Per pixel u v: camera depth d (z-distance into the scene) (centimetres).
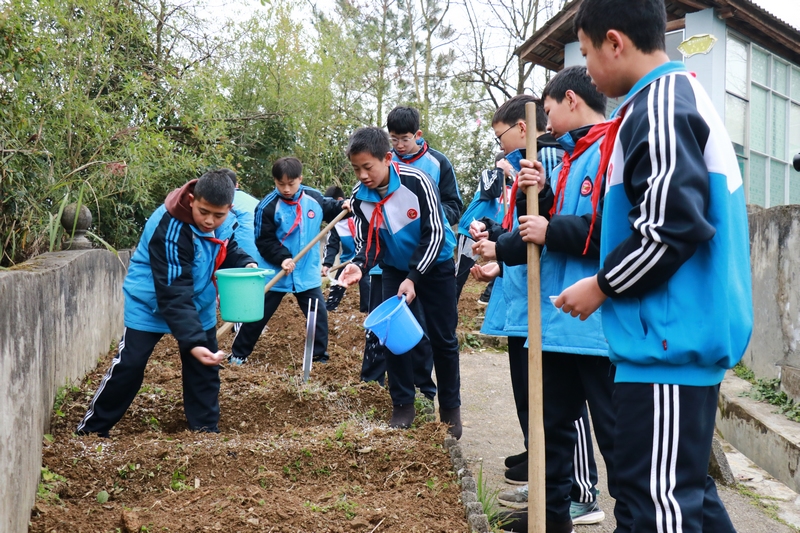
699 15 1064
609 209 216
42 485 319
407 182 420
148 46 808
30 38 529
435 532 291
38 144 561
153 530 282
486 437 478
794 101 1257
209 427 411
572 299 216
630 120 210
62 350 438
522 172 274
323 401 464
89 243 577
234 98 1159
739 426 490
